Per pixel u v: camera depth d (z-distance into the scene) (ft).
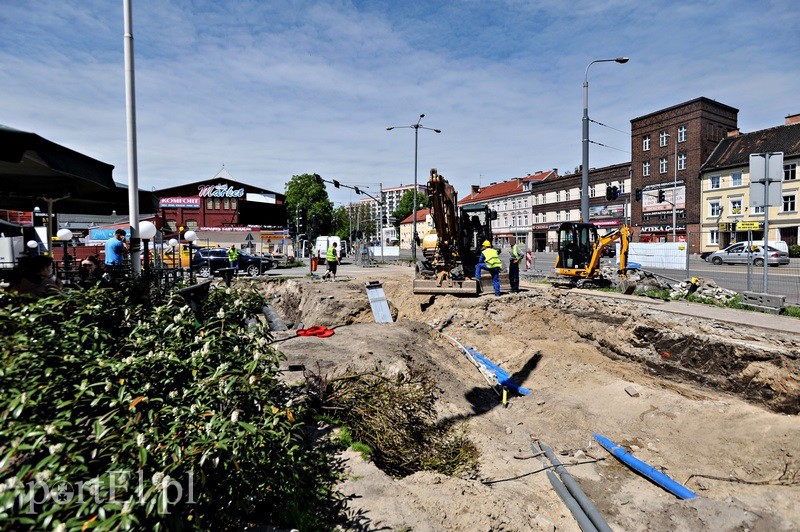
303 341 28.96
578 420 24.17
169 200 171.53
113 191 25.00
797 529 14.30
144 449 7.80
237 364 11.72
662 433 22.21
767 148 120.78
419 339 33.83
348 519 11.75
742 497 16.49
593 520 15.72
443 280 46.39
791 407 22.65
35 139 14.29
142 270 18.95
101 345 11.17
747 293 34.30
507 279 53.36
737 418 21.72
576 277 51.78
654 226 148.77
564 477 18.79
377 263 117.39
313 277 71.92
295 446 10.91
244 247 145.18
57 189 22.62
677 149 140.97
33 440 7.90
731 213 127.03
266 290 65.62
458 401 25.38
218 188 172.96
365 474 14.14
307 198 228.43
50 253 29.30
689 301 38.50
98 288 14.11
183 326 12.35
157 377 10.62
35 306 10.94
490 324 41.14
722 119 139.54
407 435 18.43
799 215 112.68
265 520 10.75
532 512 15.65
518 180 222.89
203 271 80.48
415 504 13.12
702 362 27.63
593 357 33.30
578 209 175.32
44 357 9.49
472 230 54.60
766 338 25.70
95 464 8.29
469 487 15.12
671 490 18.07
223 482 9.35
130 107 20.88
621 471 19.92
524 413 26.13
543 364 32.53
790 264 73.00
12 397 8.45
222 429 8.60
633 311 34.58
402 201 324.60
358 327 35.09
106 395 9.27
